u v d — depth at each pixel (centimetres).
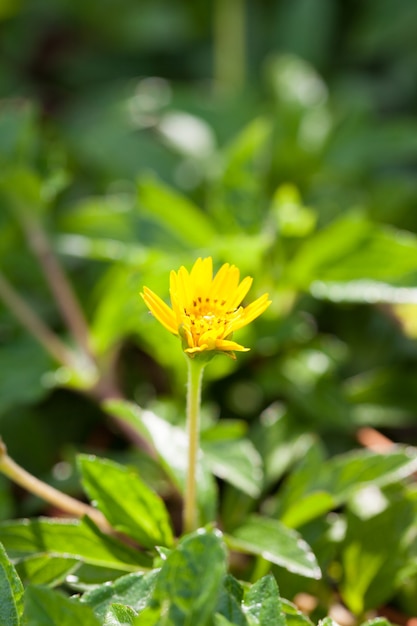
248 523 43
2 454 42
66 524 42
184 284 39
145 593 39
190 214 51
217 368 49
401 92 66
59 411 52
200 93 66
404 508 44
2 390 48
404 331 51
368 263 48
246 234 51
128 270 49
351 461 44
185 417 48
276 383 50
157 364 53
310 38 69
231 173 51
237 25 67
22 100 66
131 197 56
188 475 41
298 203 55
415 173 60
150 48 71
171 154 57
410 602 44
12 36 72
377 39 68
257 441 47
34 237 51
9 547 41
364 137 57
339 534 44
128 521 42
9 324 51
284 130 57
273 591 38
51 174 51
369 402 50
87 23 72
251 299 50
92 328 50
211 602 36
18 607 39
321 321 53
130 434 49
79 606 37
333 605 44
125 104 59
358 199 56
